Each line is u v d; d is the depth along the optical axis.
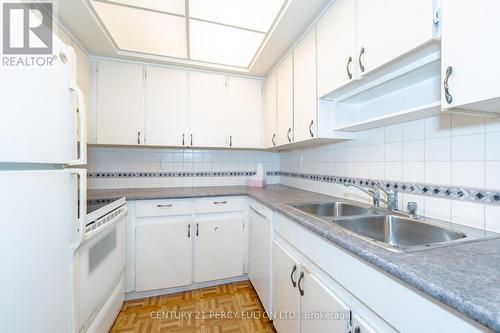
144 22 1.56
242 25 1.58
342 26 1.20
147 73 2.06
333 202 1.53
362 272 0.72
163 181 2.38
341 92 1.33
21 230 0.64
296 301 1.13
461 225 0.94
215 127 2.25
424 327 0.53
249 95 2.37
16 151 0.62
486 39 0.60
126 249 1.78
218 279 2.03
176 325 1.53
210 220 1.99
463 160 0.94
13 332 0.61
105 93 1.95
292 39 1.71
